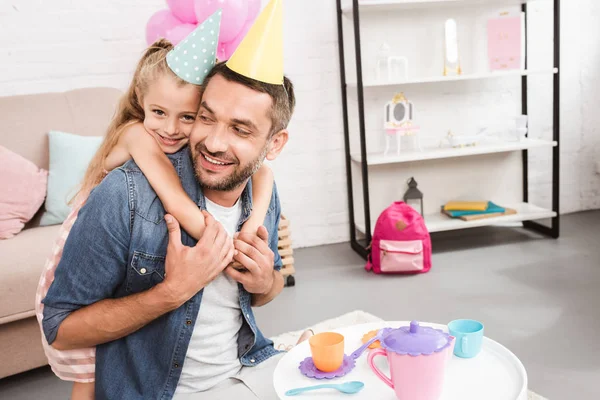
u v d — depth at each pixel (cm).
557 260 284
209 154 94
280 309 249
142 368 104
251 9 239
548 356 192
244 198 111
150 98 110
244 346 114
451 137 316
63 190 234
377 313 237
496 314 227
